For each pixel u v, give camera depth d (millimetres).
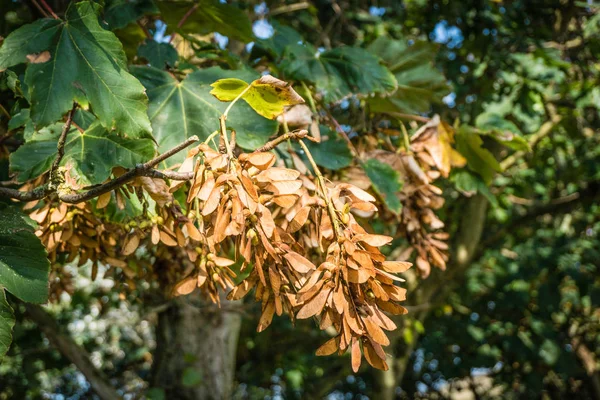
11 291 768
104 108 825
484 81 2141
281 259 654
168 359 1938
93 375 1882
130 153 892
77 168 878
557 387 3527
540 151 2676
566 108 2342
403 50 1290
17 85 941
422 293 2518
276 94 739
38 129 812
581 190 2623
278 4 2375
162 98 1005
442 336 3180
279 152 1059
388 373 2711
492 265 3176
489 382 3879
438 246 1163
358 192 685
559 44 2221
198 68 1153
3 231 786
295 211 694
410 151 1197
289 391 3654
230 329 2021
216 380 1939
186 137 981
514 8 2219
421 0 2375
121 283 1029
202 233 758
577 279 2867
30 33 832
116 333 3182
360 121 1358
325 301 636
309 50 1197
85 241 908
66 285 1151
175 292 828
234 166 639
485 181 1334
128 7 1115
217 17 1215
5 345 751
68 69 828
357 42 2393
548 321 3109
